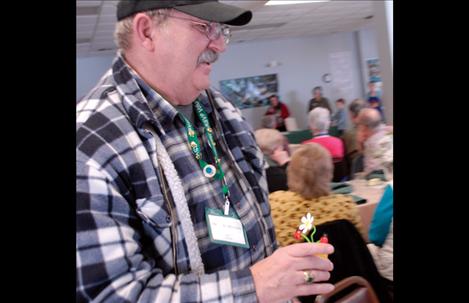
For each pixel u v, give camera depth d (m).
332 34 8.95
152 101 0.76
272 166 2.26
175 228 0.67
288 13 6.01
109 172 0.62
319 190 1.60
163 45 0.75
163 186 0.68
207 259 0.73
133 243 0.62
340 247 1.44
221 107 0.96
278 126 7.53
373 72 9.00
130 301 0.58
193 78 0.79
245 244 0.79
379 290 1.46
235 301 0.64
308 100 8.86
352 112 4.72
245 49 8.41
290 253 0.68
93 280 0.57
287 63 8.70
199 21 0.74
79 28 5.14
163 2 0.73
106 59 7.61
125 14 0.76
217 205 0.78
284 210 1.57
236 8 0.77
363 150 3.29
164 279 0.63
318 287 0.68
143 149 0.67
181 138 0.79
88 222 0.57
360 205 2.28
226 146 0.91
